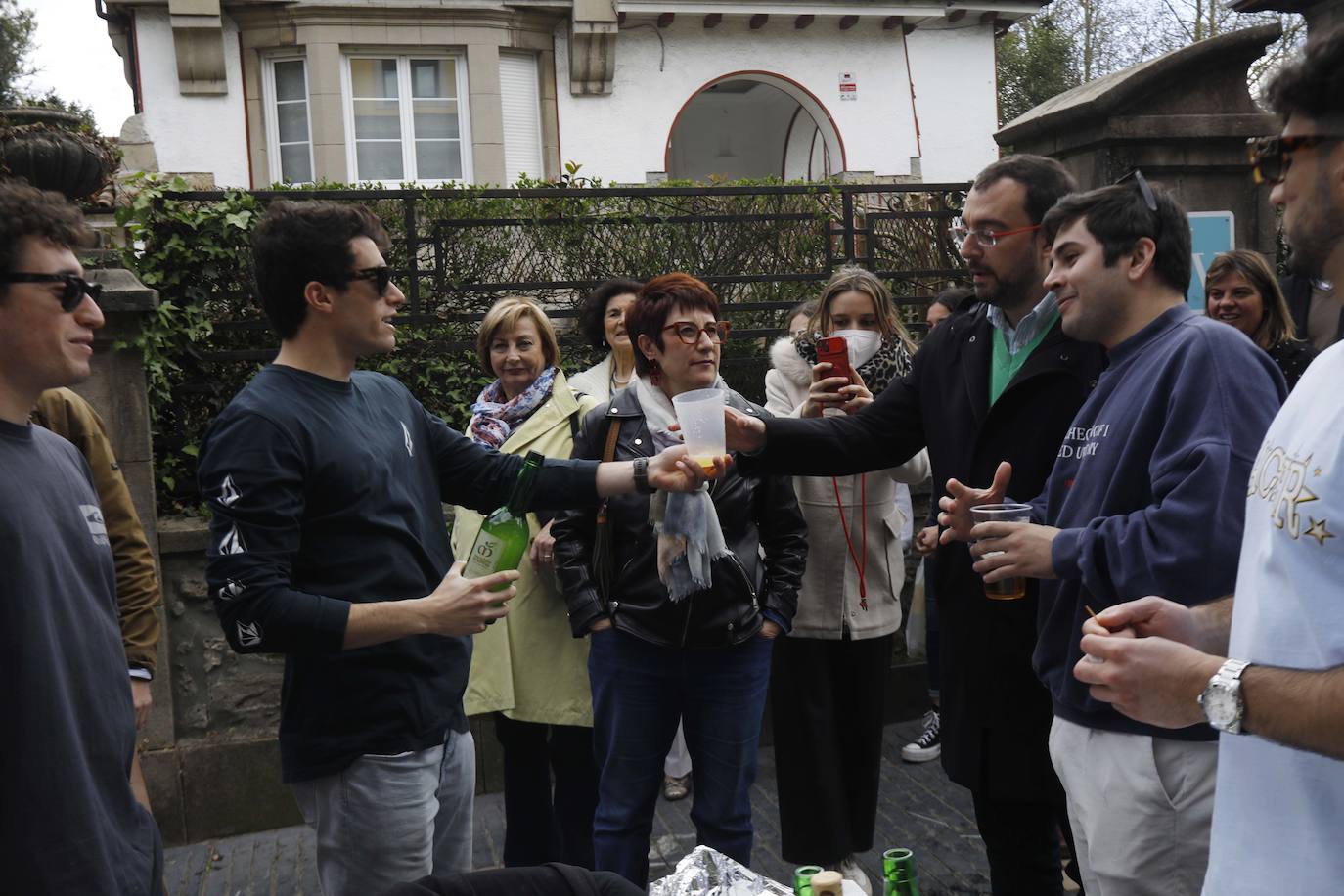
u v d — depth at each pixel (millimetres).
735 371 5934
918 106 13852
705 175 16891
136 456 4504
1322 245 1353
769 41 13383
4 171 4254
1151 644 1492
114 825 1970
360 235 2410
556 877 1611
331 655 2324
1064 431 2727
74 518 1998
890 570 3750
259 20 11992
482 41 12406
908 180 9562
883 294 4105
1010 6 13641
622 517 3244
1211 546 2025
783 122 16438
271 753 4773
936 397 3027
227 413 2293
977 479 2855
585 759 3811
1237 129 5297
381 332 2445
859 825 3721
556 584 3773
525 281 5512
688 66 13188
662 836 4480
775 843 4355
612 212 5633
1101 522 2201
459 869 2652
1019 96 18922
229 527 2199
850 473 3188
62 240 1979
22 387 1961
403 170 12625
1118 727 2197
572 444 3994
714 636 3146
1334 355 1400
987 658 2779
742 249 5797
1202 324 2219
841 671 3709
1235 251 4309
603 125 12984
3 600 1776
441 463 2754
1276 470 1442
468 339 5426
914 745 5121
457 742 2564
